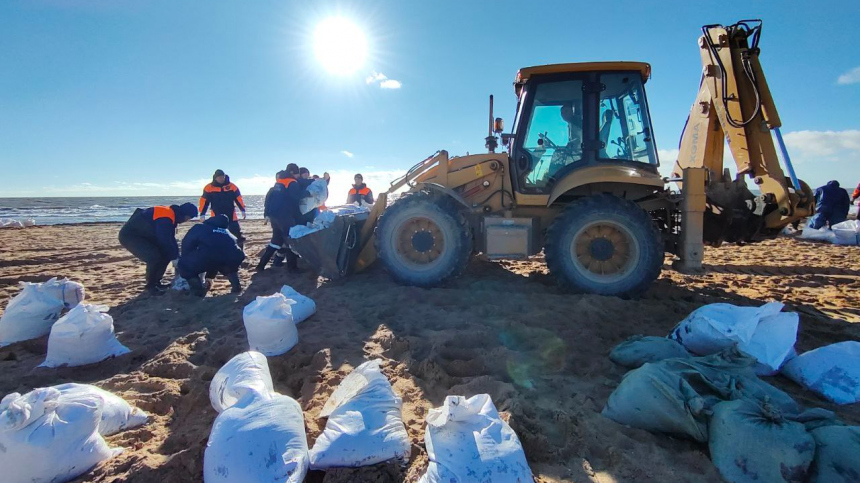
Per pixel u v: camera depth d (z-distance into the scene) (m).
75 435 2.05
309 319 4.24
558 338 3.63
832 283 5.95
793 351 3.12
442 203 5.26
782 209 4.80
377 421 2.16
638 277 4.81
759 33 4.93
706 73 5.26
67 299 4.29
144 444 2.36
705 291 5.45
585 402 2.65
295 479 1.85
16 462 1.91
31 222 18.67
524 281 5.75
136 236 5.59
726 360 2.68
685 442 2.28
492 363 3.20
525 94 5.43
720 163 5.53
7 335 3.85
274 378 3.12
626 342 3.33
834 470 1.81
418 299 4.82
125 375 3.15
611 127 5.29
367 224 5.98
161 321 4.47
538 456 2.19
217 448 1.92
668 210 5.25
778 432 1.97
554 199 5.02
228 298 5.18
